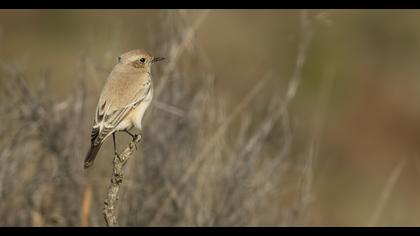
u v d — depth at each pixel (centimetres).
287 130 1384
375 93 2353
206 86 1395
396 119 2311
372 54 2427
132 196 1297
